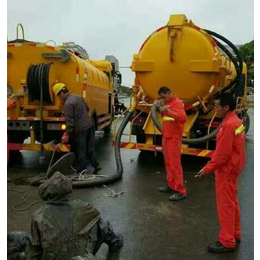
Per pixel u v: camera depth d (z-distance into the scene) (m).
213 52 7.83
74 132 7.12
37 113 7.88
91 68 9.58
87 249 3.47
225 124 4.02
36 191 6.30
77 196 6.10
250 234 4.65
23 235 3.43
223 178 4.11
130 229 4.72
